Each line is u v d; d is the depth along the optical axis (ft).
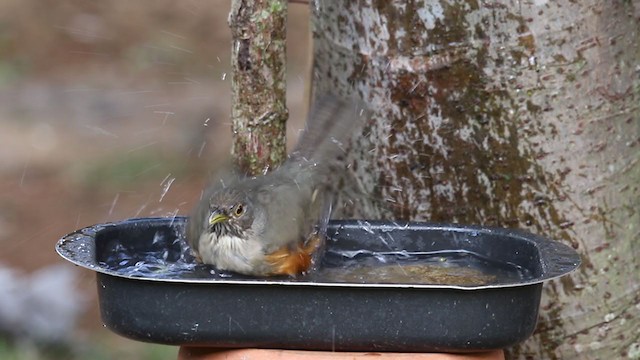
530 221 28.99
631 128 29.27
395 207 29.94
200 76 82.07
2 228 61.31
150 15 89.40
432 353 22.79
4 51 86.89
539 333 29.35
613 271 29.22
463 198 29.35
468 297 22.09
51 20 90.84
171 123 74.59
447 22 28.55
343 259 28.86
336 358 22.61
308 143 29.63
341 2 30.07
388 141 29.66
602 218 29.01
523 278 26.37
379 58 29.45
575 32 28.27
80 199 65.10
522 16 28.14
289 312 22.29
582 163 28.73
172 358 47.73
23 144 72.64
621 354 29.50
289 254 27.63
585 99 28.58
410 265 28.25
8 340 48.85
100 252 26.96
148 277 22.33
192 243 28.37
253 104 27.22
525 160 28.76
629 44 29.01
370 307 22.18
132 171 68.28
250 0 26.22
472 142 28.99
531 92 28.43
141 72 83.66
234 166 28.17
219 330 22.43
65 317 50.44
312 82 31.91
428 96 29.07
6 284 52.11
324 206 29.07
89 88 80.38
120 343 49.06
